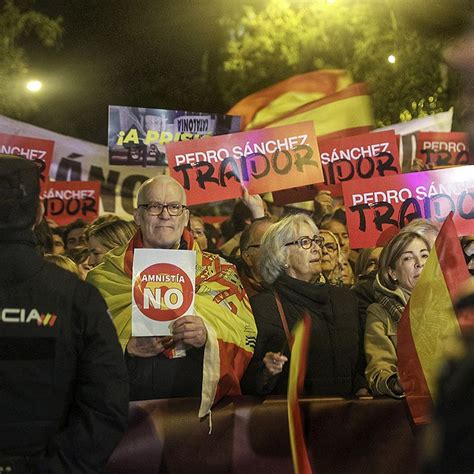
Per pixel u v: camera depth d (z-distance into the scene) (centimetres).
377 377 397
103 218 502
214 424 385
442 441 157
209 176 481
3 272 275
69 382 277
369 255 497
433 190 469
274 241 414
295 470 390
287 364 402
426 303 381
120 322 396
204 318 390
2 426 271
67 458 270
